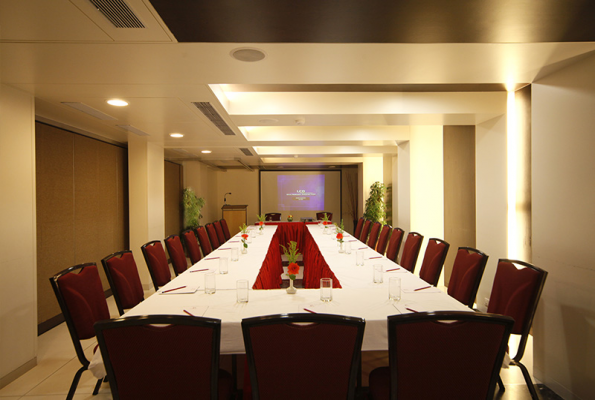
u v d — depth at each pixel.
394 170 8.60
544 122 2.80
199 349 1.48
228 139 5.62
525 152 3.68
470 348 1.50
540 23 1.88
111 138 5.57
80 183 4.86
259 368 1.50
